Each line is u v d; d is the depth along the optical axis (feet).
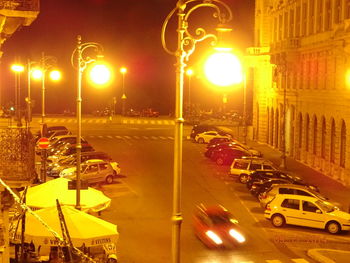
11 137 51.13
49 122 286.05
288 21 194.80
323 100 160.76
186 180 140.15
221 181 139.64
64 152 155.74
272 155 194.18
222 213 89.35
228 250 85.46
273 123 211.82
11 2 48.96
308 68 174.60
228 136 215.72
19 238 63.67
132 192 124.77
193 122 294.87
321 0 163.84
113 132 247.91
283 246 88.63
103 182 133.18
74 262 65.31
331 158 155.63
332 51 152.56
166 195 122.31
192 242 88.89
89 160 134.00
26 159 51.34
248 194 125.18
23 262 62.28
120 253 82.64
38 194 80.43
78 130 83.51
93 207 81.56
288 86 192.54
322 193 131.44
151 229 95.71
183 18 42.57
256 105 230.07
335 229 97.09
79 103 83.87
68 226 63.87
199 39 42.50
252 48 217.15
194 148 201.26
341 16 146.61
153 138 229.04
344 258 81.87
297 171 161.79
